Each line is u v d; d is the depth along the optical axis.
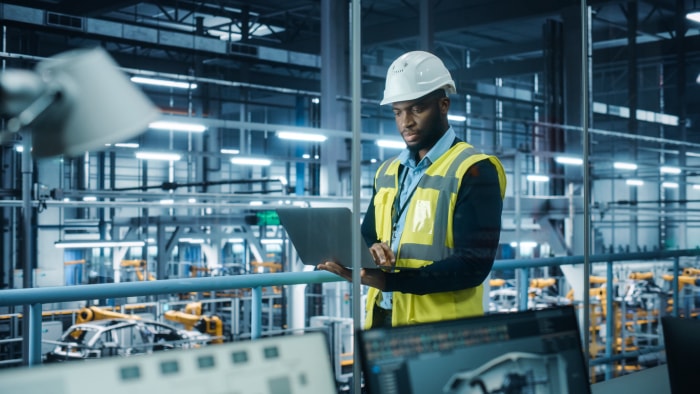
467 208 1.89
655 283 8.71
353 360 1.89
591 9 12.16
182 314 9.89
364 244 1.83
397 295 2.02
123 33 5.06
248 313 10.23
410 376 1.22
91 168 8.01
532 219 9.99
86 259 12.95
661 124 12.08
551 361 1.38
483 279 1.91
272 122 16.08
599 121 14.62
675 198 10.96
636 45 12.75
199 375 1.04
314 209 1.85
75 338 6.98
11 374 0.91
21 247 8.25
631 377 2.88
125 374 0.99
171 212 12.07
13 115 0.74
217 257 13.20
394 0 13.51
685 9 10.40
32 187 6.64
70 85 0.74
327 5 10.39
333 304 8.66
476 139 17.98
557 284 9.75
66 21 4.63
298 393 1.12
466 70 17.55
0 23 4.37
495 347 1.33
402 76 1.98
